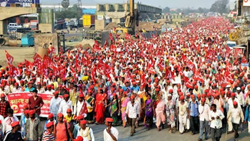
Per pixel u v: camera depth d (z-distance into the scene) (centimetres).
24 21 10381
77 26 11219
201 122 1105
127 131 1241
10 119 966
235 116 1123
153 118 1309
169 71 1584
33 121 892
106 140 868
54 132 854
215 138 1055
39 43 3816
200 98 1178
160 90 1329
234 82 1591
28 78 1591
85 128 855
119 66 2089
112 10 12238
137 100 1209
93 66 1977
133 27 6112
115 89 1401
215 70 2066
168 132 1226
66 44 5172
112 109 1295
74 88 1310
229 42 3319
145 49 3356
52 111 1133
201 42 4409
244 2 3206
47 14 6156
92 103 1327
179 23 13362
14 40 5294
